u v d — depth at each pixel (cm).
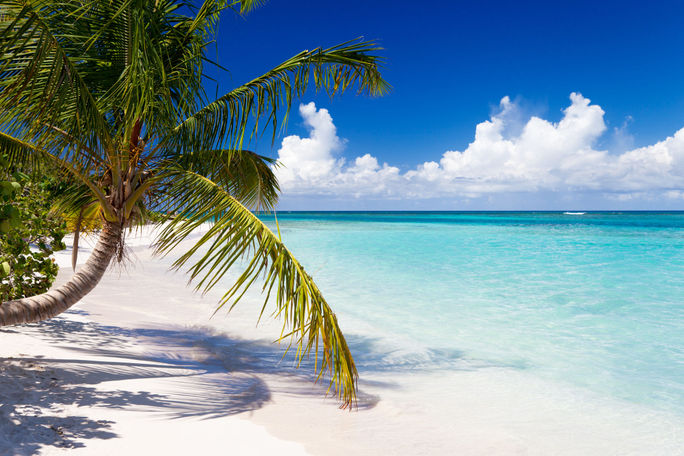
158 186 473
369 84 514
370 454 354
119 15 402
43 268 615
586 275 1415
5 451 285
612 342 713
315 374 562
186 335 717
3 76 360
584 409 461
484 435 400
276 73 468
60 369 458
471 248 2312
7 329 591
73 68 365
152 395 430
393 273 1460
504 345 698
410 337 739
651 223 5856
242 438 362
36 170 459
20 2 329
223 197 390
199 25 489
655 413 454
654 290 1169
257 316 855
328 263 1703
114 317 786
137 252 1800
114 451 311
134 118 403
